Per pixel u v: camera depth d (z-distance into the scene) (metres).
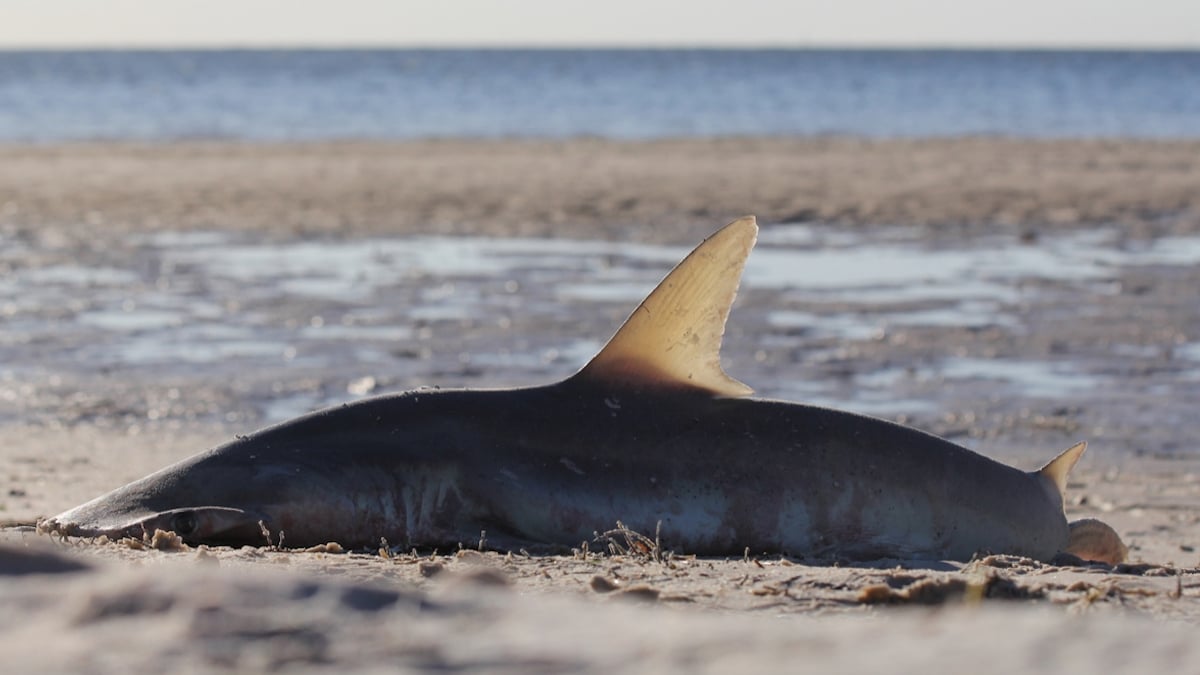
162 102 75.44
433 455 6.41
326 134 48.94
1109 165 34.34
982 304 16.47
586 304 16.34
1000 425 11.33
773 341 14.38
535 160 36.09
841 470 6.62
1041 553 7.03
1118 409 11.88
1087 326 15.24
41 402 12.08
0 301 16.84
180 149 40.50
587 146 41.56
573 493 6.43
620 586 4.85
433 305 16.42
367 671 2.72
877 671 2.62
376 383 12.59
